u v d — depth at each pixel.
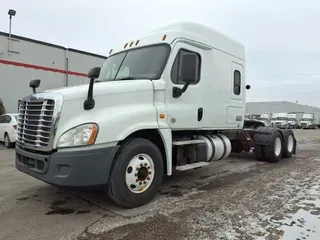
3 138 11.87
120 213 3.98
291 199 4.57
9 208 4.20
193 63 4.55
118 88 4.16
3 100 16.84
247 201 4.46
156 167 4.43
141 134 4.56
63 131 3.71
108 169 3.82
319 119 47.22
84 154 3.65
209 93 5.64
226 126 6.23
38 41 18.30
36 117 4.00
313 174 6.48
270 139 8.04
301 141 15.44
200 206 4.23
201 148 5.60
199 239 3.16
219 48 5.98
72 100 3.79
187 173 6.62
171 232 3.34
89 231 3.39
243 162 8.23
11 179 5.99
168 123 4.70
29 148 4.05
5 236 3.27
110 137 3.84
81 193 4.91
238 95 6.66
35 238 3.21
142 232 3.35
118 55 5.56
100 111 3.95
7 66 16.97
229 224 3.56
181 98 4.99
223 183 5.67
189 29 5.23
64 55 19.67
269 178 6.07
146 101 4.47
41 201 4.51
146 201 4.30
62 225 3.57
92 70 3.72
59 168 3.68
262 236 3.22
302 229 3.41
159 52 4.93
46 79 18.73
